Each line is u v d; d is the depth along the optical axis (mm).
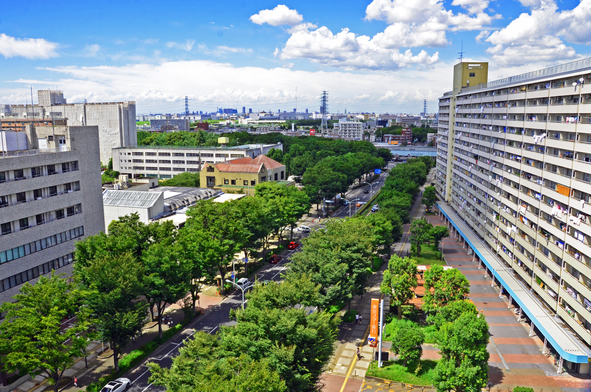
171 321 72250
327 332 50281
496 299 85250
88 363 61906
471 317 52219
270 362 43312
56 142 79875
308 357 47688
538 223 76000
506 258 92750
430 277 70250
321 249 72562
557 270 67312
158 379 42750
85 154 80625
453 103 152875
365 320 77750
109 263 56812
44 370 49344
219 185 162500
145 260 63938
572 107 65938
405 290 73188
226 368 39812
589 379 58250
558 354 61250
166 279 65000
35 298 49000
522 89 87500
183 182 164875
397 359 63844
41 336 46656
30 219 68688
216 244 74562
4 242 63531
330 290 67062
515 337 69750
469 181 125062
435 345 55875
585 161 61875
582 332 58531
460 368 50094
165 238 70500
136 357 61812
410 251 117312
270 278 96438
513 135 90062
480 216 114188
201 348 43875
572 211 64375
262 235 99250
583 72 62125
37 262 69625
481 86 119438
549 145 73000
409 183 164125
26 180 67750
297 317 46719
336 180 169750
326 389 56469
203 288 90438
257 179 158125
